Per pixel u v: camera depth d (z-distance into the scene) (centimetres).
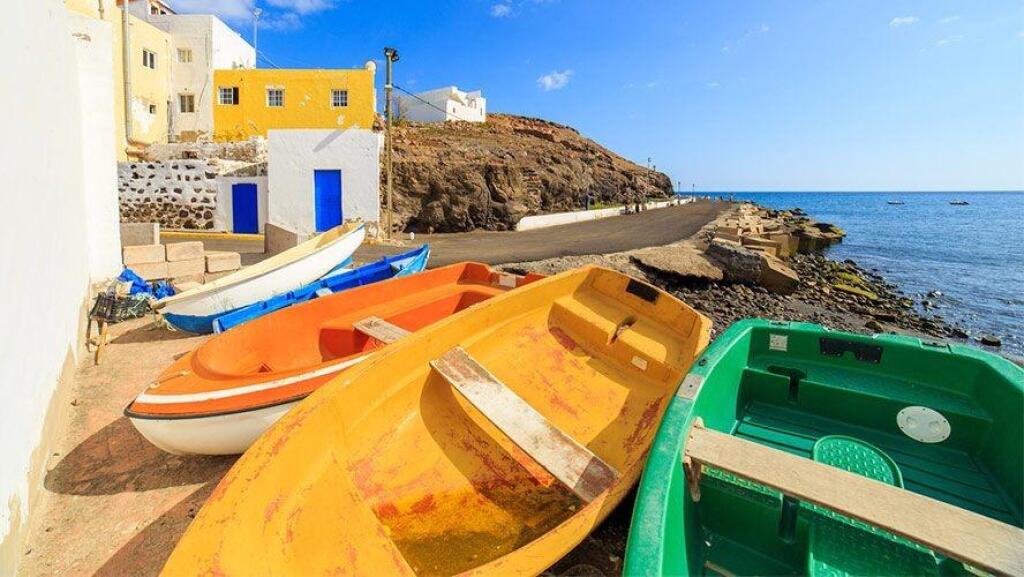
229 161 1767
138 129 2048
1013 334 1212
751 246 1739
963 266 2312
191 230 1717
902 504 204
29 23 396
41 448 341
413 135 2617
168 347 630
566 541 227
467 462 329
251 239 1612
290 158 1672
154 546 302
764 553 250
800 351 391
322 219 1711
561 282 518
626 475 275
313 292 699
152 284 838
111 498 345
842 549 226
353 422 306
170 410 337
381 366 328
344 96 2234
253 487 224
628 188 4091
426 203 2108
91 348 619
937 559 220
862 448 296
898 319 1263
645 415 397
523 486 320
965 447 304
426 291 662
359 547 240
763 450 244
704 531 262
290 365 510
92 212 783
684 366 421
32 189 362
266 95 2230
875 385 352
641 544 187
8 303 279
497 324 443
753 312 1208
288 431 255
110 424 440
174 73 2223
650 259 1408
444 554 271
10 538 263
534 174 2762
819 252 2717
